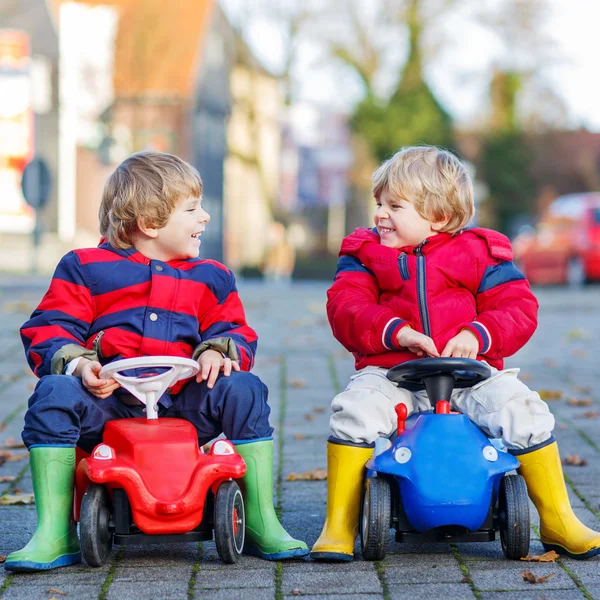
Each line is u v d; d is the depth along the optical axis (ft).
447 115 120.88
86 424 11.01
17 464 16.10
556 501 11.11
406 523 10.82
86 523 10.32
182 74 116.47
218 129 132.98
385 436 11.46
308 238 146.00
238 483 11.30
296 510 13.24
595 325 38.99
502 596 9.69
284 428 18.81
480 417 11.32
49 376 10.97
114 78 111.14
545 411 11.14
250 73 116.88
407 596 9.68
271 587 10.00
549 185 145.48
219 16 128.57
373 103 115.03
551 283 65.92
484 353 11.29
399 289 11.70
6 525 12.62
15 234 101.71
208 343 11.50
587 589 9.91
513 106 131.54
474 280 11.75
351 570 10.57
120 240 11.78
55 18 105.81
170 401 11.42
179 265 11.96
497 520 11.00
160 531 10.21
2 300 46.60
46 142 105.40
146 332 11.48
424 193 11.64
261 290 60.64
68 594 9.80
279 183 167.12
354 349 11.82
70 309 11.50
